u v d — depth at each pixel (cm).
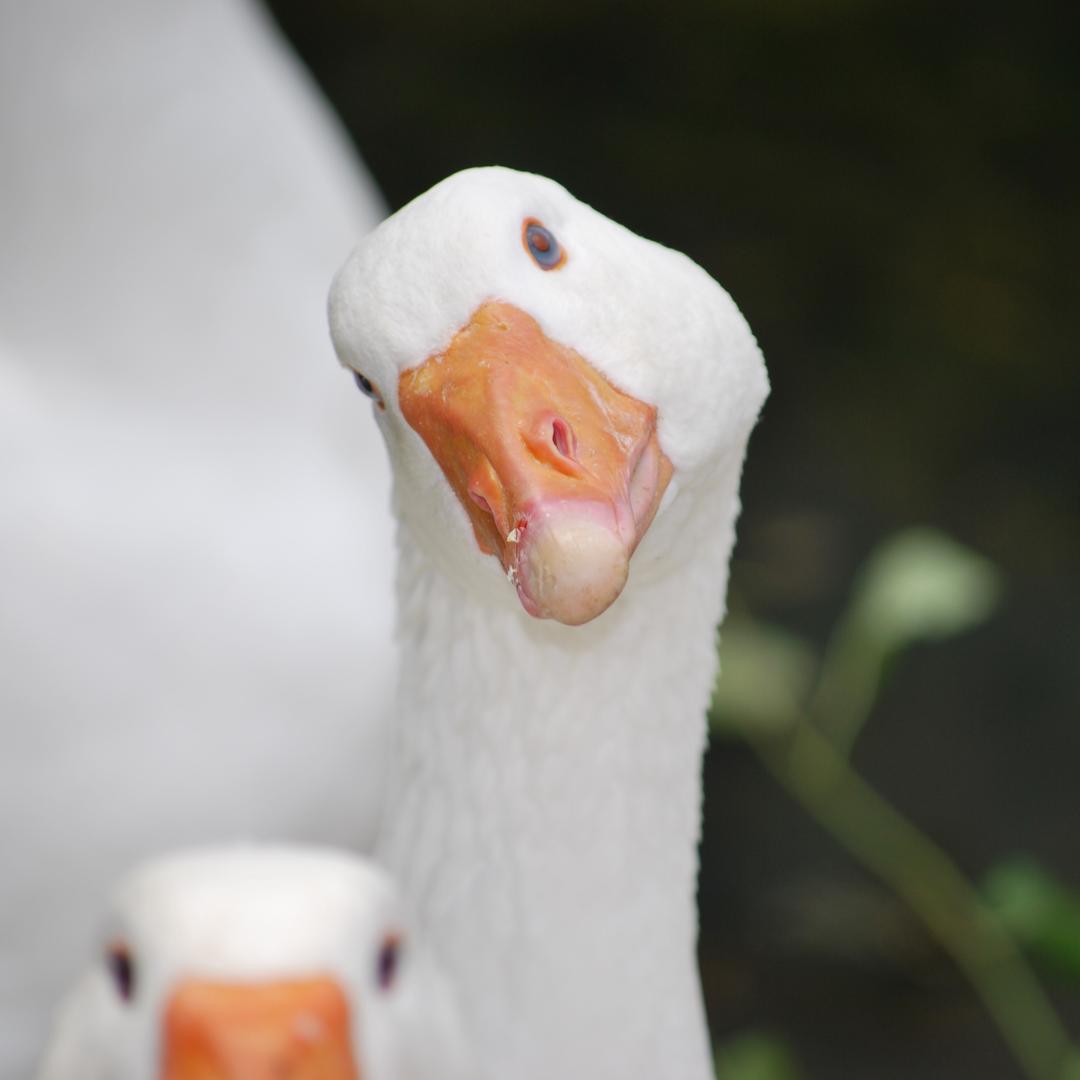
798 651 1177
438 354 473
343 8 1631
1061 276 1612
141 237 1004
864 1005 1230
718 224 1611
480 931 609
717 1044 1205
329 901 539
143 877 556
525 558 423
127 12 994
